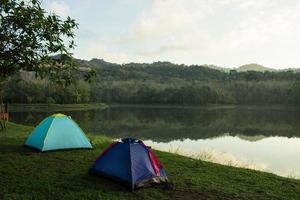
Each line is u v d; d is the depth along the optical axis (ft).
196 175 31.42
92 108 298.35
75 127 42.73
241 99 396.78
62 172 30.91
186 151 69.46
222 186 28.04
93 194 24.81
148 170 27.43
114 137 96.58
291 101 358.02
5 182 27.09
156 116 204.95
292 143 91.56
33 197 23.79
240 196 25.61
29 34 24.53
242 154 71.00
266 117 203.31
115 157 28.76
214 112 260.83
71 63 26.68
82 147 41.86
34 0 24.98
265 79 496.64
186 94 384.47
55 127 41.37
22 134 55.42
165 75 652.48
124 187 26.73
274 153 73.31
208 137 102.83
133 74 628.69
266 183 29.63
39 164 33.73
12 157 36.63
